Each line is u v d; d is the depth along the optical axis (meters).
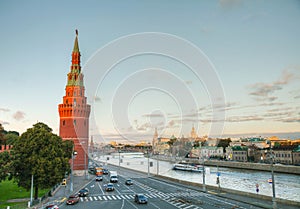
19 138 50.88
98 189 58.88
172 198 45.47
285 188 77.94
